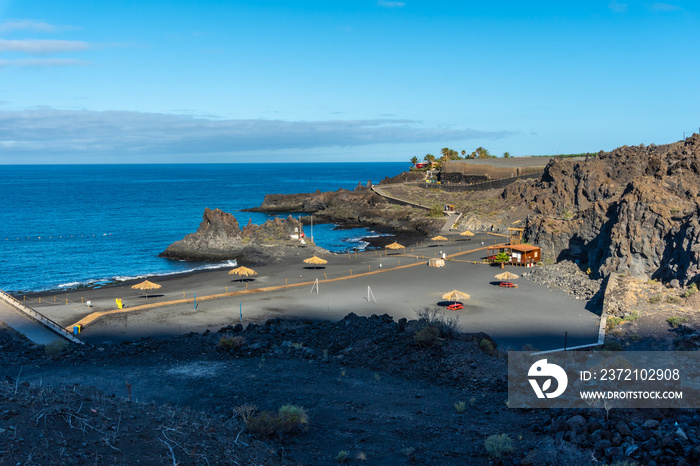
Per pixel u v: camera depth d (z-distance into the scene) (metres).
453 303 54.41
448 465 14.87
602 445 14.27
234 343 30.42
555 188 113.94
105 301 58.53
